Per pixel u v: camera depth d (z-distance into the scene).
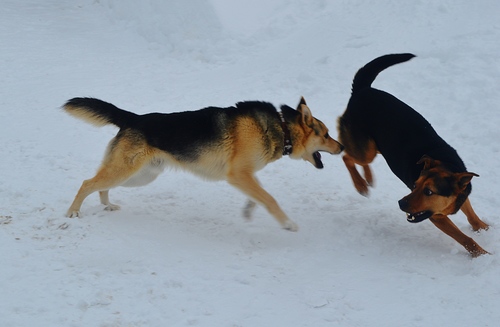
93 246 7.02
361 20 16.50
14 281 6.11
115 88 14.43
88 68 16.12
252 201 7.96
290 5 18.38
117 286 6.12
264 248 7.32
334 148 8.23
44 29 19.23
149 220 7.96
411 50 14.20
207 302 5.96
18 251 6.77
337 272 6.73
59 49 17.55
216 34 17.31
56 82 14.91
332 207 8.67
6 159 10.05
